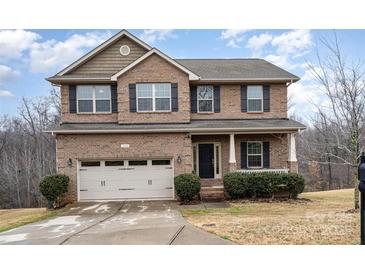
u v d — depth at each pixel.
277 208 13.33
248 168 17.80
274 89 18.17
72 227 10.30
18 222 12.14
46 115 39.59
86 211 13.70
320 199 16.19
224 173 17.75
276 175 15.55
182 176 15.30
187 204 14.89
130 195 16.20
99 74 17.69
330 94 13.87
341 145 12.20
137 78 16.67
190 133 16.25
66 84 17.02
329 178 34.91
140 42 17.83
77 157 15.91
